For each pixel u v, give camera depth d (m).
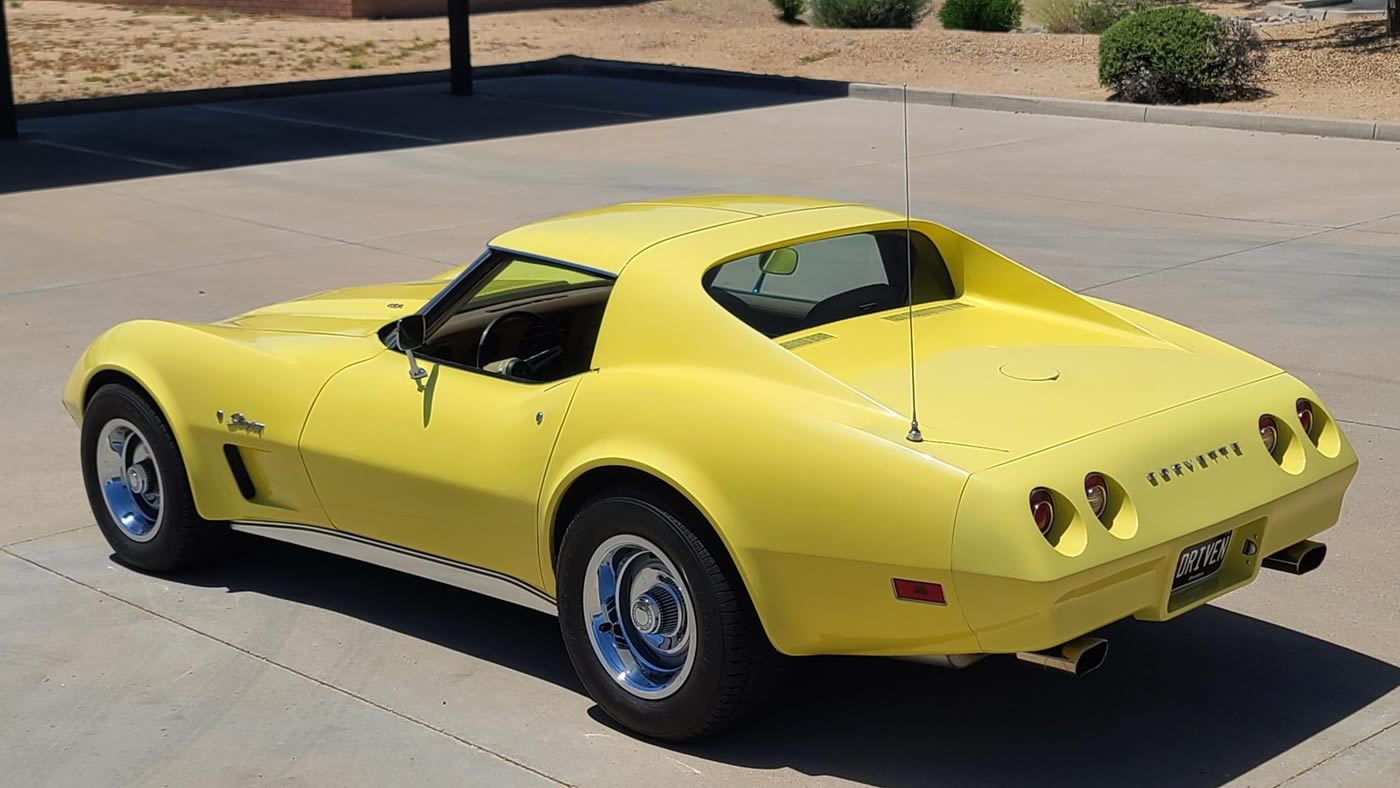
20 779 4.30
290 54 26.94
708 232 4.80
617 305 4.56
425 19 32.69
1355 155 15.55
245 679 4.93
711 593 4.16
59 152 17.33
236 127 19.25
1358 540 5.89
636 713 4.43
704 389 4.26
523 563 4.71
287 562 5.97
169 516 5.66
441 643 5.20
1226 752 4.32
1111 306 5.20
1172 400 4.30
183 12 34.25
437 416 4.85
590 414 4.43
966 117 19.19
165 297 10.42
